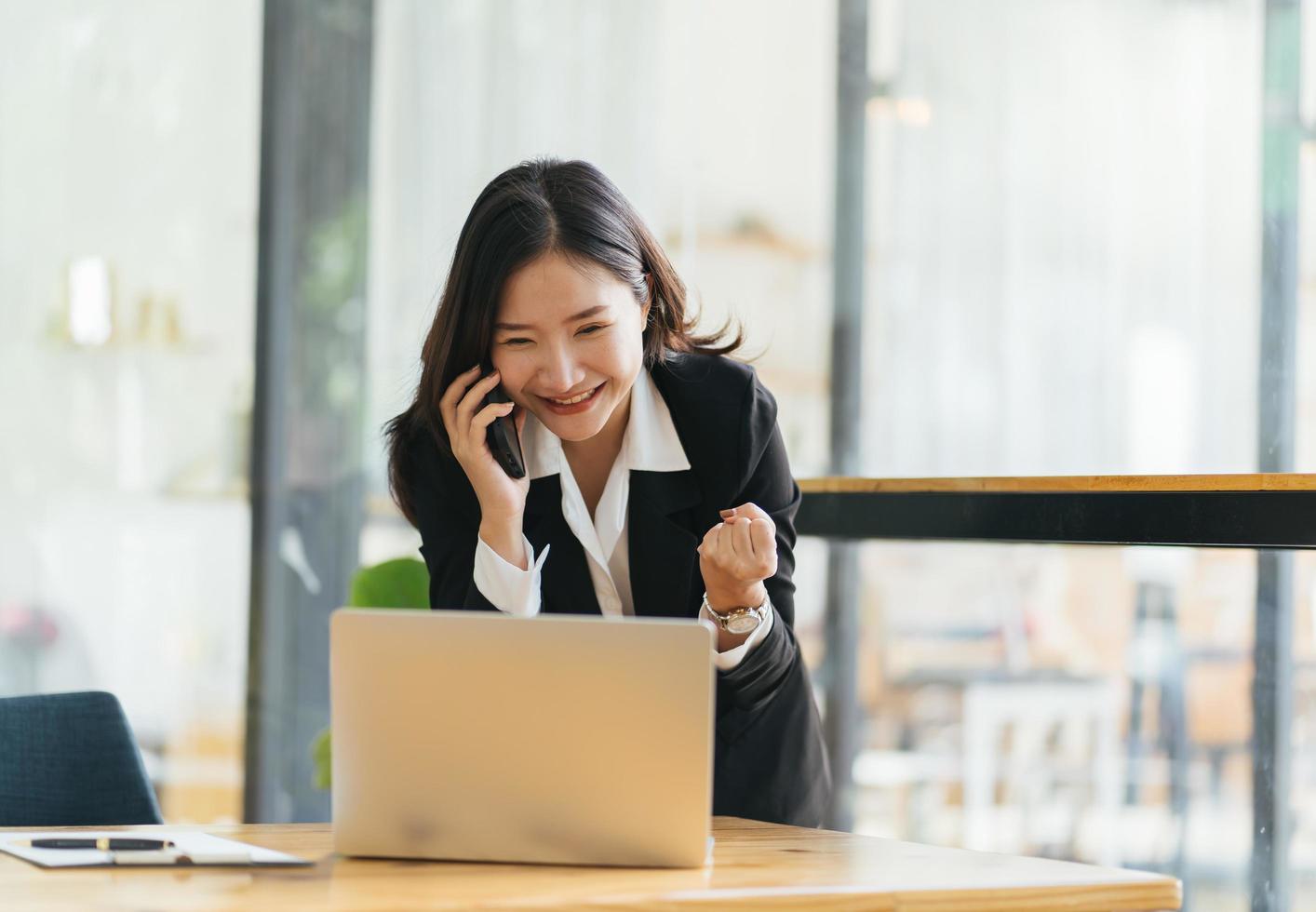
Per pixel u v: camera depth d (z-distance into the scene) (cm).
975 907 144
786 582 216
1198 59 312
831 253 365
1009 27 340
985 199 344
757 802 203
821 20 367
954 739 348
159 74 385
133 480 381
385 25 401
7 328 372
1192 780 312
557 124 396
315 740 395
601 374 200
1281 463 299
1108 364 326
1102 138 327
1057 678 333
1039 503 279
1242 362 305
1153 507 260
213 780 387
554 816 152
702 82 381
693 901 136
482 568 203
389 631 152
